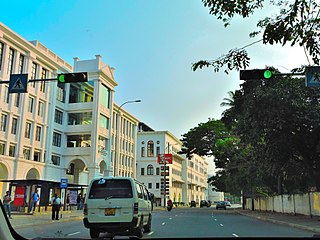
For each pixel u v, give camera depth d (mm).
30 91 41750
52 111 46000
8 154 38469
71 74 14906
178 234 15039
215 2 5980
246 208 61438
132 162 71250
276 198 38531
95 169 47875
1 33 36812
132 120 71125
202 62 7254
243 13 6047
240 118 26781
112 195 13281
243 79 12289
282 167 28375
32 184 31047
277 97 22375
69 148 48938
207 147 57469
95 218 13125
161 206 74312
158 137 84875
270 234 15547
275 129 23969
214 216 33469
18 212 30328
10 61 38719
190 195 104500
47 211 33062
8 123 38500
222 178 59062
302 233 16266
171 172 87625
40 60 43438
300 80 22938
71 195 37125
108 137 52531
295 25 5555
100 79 50031
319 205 25734
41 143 43938
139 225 13617
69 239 5270
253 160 35875
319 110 22469
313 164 26031
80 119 50156
